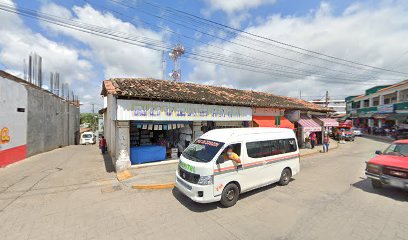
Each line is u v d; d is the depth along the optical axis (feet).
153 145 35.14
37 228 14.69
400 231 14.17
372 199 20.08
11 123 38.45
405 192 21.97
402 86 88.99
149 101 30.01
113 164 36.99
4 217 16.31
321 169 33.63
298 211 17.58
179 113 32.86
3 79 35.78
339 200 19.95
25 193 21.80
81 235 13.83
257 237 13.62
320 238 13.41
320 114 67.41
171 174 28.04
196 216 16.70
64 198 20.44
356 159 43.11
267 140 23.15
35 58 65.82
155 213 17.21
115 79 36.17
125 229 14.62
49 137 62.28
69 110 87.92
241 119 41.57
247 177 20.43
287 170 25.32
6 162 36.60
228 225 15.24
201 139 22.13
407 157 21.18
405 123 83.20
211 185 17.57
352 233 13.98
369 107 119.14
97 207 18.35
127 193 21.91
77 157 47.44
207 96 39.50
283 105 51.39
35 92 51.06
